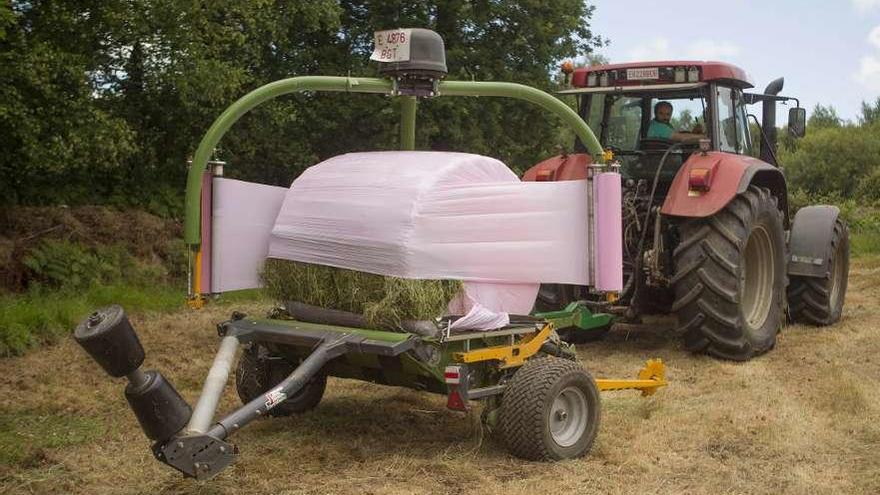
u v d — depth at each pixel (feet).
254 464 14.97
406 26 43.21
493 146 47.93
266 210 17.74
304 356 17.12
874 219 66.49
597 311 21.70
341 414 18.52
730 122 26.61
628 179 27.04
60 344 25.12
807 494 13.87
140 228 34.76
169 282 34.50
